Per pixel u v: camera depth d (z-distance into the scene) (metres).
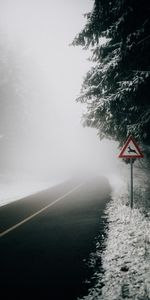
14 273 5.72
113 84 10.59
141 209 10.73
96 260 6.17
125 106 10.07
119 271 5.34
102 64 10.86
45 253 6.93
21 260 6.50
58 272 5.65
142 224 8.45
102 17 10.41
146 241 6.77
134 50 9.27
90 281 5.12
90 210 13.09
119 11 9.55
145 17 9.23
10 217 12.19
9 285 5.16
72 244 7.57
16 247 7.57
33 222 10.92
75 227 9.67
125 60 9.63
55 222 10.73
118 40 10.58
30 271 5.79
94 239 7.92
